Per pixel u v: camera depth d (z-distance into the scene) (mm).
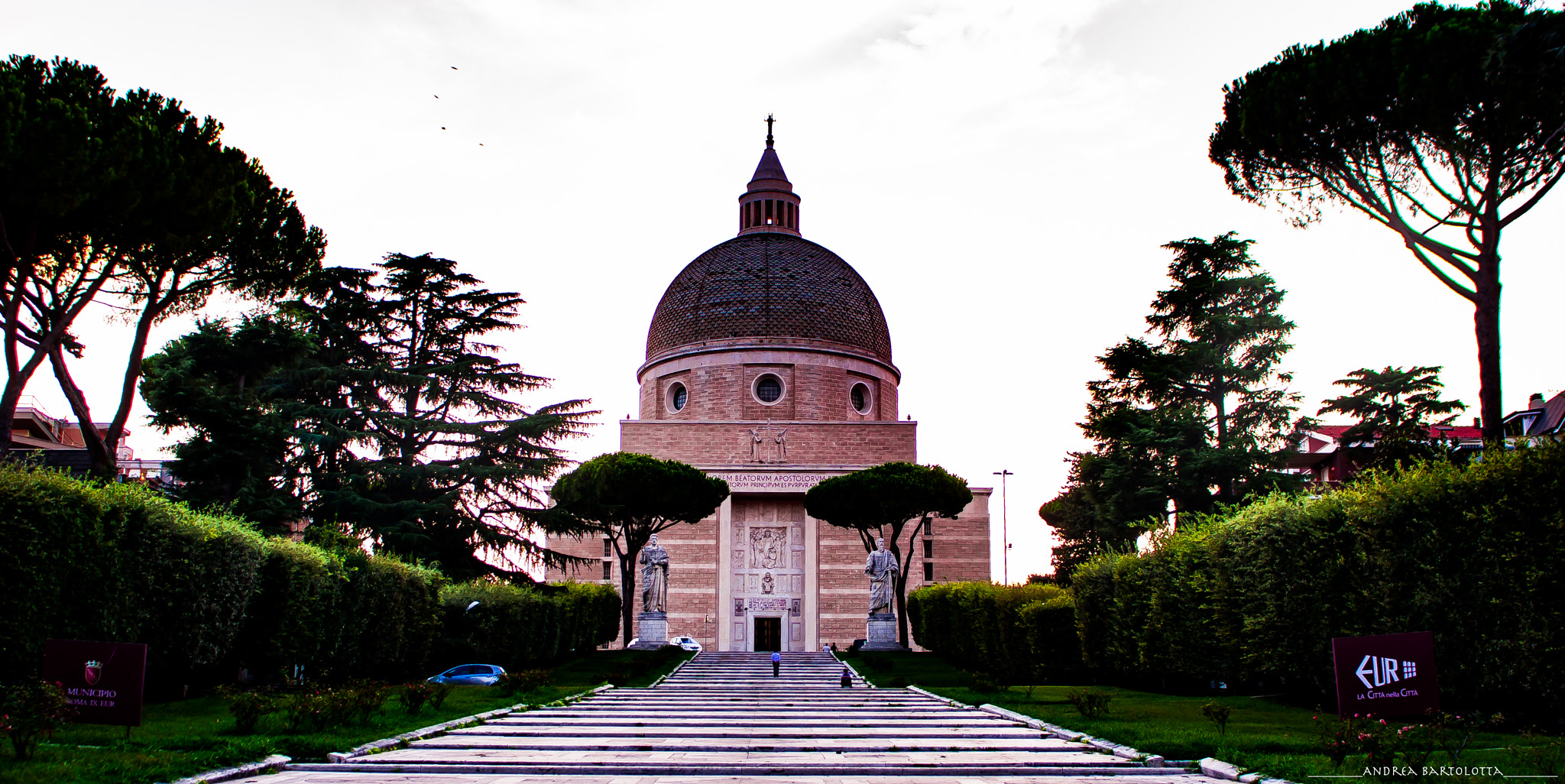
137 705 16219
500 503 49000
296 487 45812
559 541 66688
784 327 72125
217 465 39969
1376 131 28266
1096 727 20156
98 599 21125
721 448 67750
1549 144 25609
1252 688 29312
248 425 41094
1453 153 27094
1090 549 70062
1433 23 27672
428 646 35969
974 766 15555
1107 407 50531
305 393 48250
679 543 65875
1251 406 47156
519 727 21703
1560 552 17266
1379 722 14852
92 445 30547
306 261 38906
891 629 53125
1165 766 15797
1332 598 21984
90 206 27031
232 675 28484
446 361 51250
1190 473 45844
